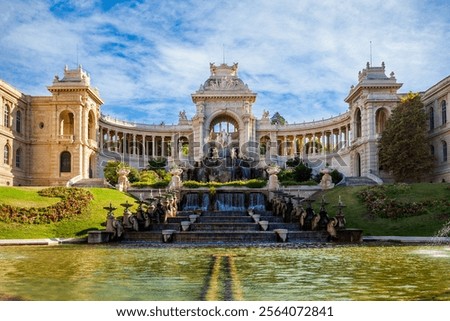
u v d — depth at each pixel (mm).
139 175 73562
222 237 35062
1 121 73938
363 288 13320
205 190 56750
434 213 41594
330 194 54656
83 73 85875
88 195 48500
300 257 22531
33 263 19984
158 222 41969
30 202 43875
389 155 69125
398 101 79438
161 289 13203
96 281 14688
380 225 41188
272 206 51500
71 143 82312
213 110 101438
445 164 69875
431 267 18094
